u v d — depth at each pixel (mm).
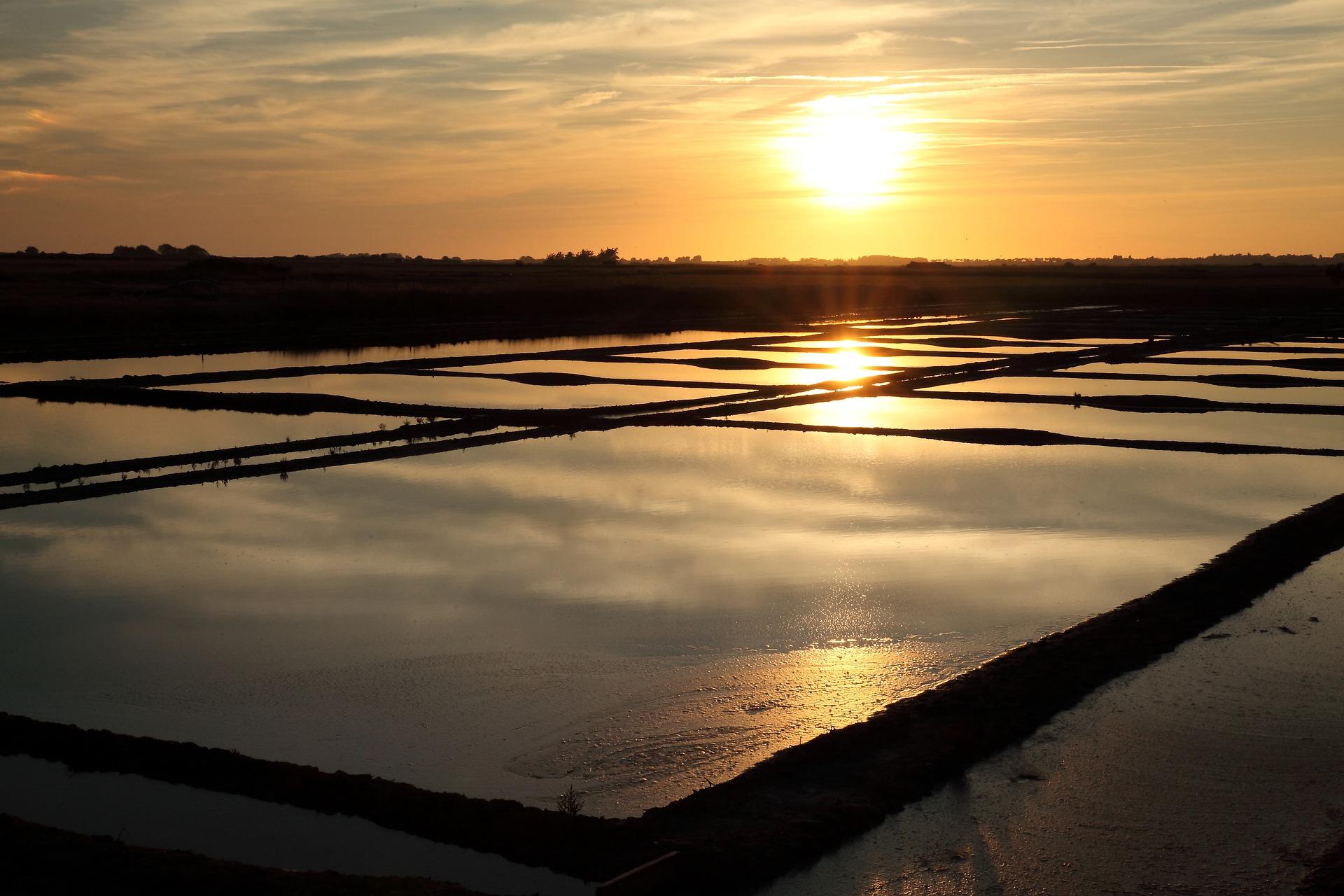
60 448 24062
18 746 9539
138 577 14562
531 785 9070
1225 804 8727
